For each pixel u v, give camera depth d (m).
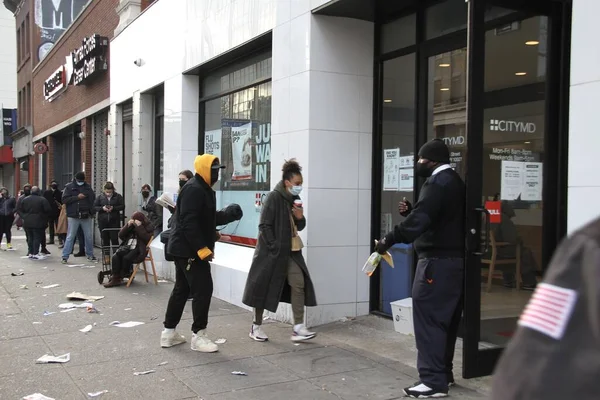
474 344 4.41
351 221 6.71
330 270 6.58
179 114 10.27
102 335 6.24
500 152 4.68
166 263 10.25
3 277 10.46
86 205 12.76
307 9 6.57
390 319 6.57
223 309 7.65
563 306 1.13
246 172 8.72
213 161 5.51
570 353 1.09
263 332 6.01
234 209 6.05
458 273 4.33
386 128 6.80
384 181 6.79
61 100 21.09
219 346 5.76
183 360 5.29
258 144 8.36
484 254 4.42
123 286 9.48
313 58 6.53
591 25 3.85
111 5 14.92
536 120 4.86
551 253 4.84
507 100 4.70
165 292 8.98
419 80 6.24
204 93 10.16
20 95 32.97
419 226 4.16
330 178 6.59
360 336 6.04
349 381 4.70
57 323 6.80
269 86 8.08
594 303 1.08
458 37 5.72
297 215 5.84
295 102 6.76
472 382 4.59
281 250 5.74
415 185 6.27
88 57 16.12
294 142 6.76
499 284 4.66
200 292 5.54
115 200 12.46
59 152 23.61
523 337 1.19
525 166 4.79
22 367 5.10
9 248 15.92
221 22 8.70
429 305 4.30
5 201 15.85
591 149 3.83
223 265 8.31
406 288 6.46
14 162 36.91
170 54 10.64
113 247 9.98
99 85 16.00
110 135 14.66
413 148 6.33
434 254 4.32
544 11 4.70
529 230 4.79
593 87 3.83
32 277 10.47
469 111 4.37
